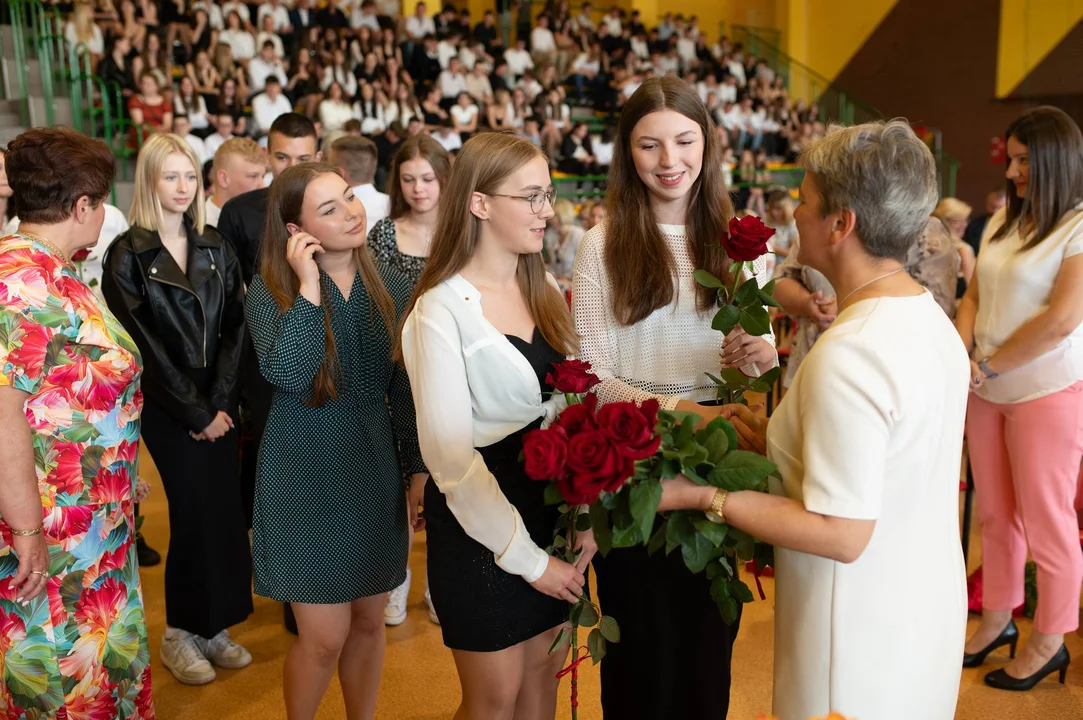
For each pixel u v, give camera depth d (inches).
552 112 480.7
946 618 50.0
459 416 60.9
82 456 70.4
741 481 48.8
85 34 333.7
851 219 48.1
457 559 64.8
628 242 71.4
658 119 68.3
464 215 63.4
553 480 50.7
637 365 72.7
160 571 134.8
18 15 316.8
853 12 591.8
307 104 382.3
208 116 337.7
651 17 625.6
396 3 498.3
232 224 121.6
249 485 124.2
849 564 48.6
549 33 546.3
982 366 96.2
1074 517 97.0
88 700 71.9
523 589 64.8
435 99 440.1
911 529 48.2
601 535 51.8
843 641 48.9
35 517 66.5
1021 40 478.9
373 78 432.5
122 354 73.0
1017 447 96.4
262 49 390.9
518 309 66.0
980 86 521.3
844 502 45.1
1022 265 93.5
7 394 65.2
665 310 72.2
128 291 98.0
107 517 72.6
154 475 183.2
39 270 67.6
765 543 54.8
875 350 45.5
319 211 75.4
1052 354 92.5
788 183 538.9
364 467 79.0
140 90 326.6
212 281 102.4
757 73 601.6
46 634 69.6
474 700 66.7
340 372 78.0
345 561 78.0
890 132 48.7
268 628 118.7
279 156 132.8
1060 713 95.3
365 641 84.0
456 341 61.5
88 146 72.3
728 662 73.2
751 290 64.7
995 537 103.0
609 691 73.8
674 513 53.3
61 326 68.1
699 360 72.8
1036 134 90.6
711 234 72.3
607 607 72.7
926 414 46.7
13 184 70.7
